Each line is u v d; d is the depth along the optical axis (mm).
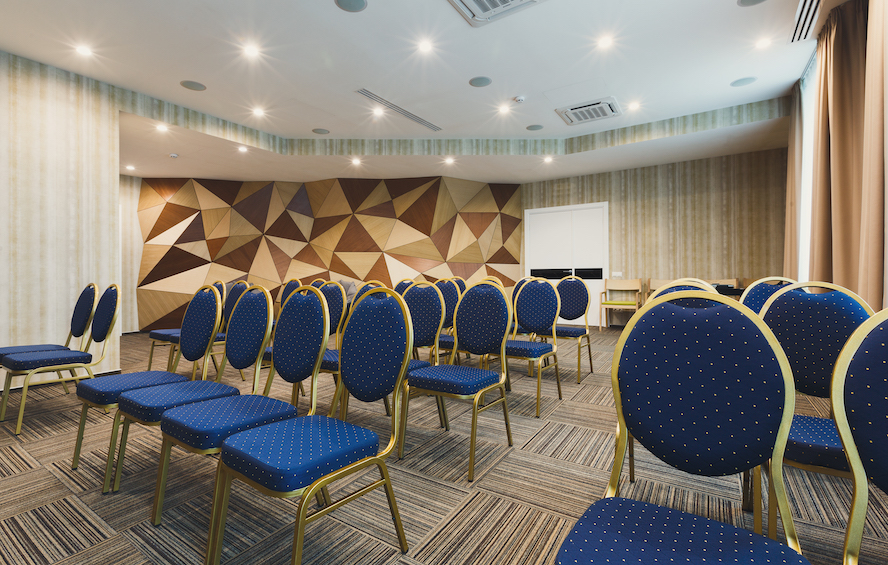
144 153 6438
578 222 8172
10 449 2379
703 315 1047
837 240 3279
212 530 1355
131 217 7910
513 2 3311
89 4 3281
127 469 2137
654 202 7430
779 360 938
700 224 7039
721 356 996
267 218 8477
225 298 4328
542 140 6660
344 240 8297
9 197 3805
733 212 6785
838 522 1651
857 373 871
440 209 8086
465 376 2236
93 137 4391
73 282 4168
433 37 3785
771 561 808
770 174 6523
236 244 8328
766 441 934
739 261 6738
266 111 5438
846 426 876
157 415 1729
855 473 861
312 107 5309
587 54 4078
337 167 7367
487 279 2775
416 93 4918
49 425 2781
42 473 2080
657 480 2018
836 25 3316
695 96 5070
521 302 3682
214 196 8273
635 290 7473
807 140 4520
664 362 1058
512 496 1874
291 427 1496
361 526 1641
